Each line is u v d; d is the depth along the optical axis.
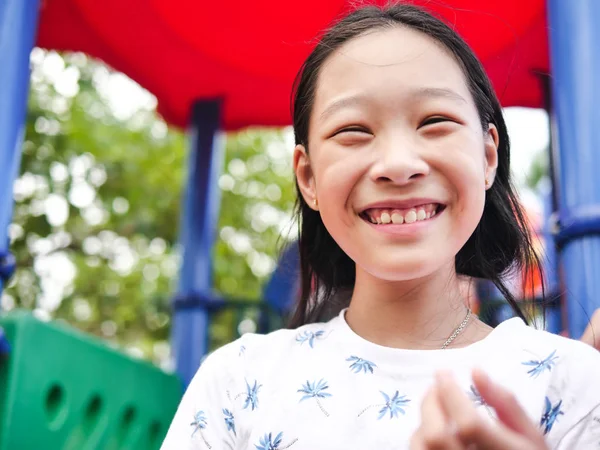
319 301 1.72
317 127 1.39
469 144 1.31
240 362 1.45
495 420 1.18
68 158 6.24
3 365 2.05
